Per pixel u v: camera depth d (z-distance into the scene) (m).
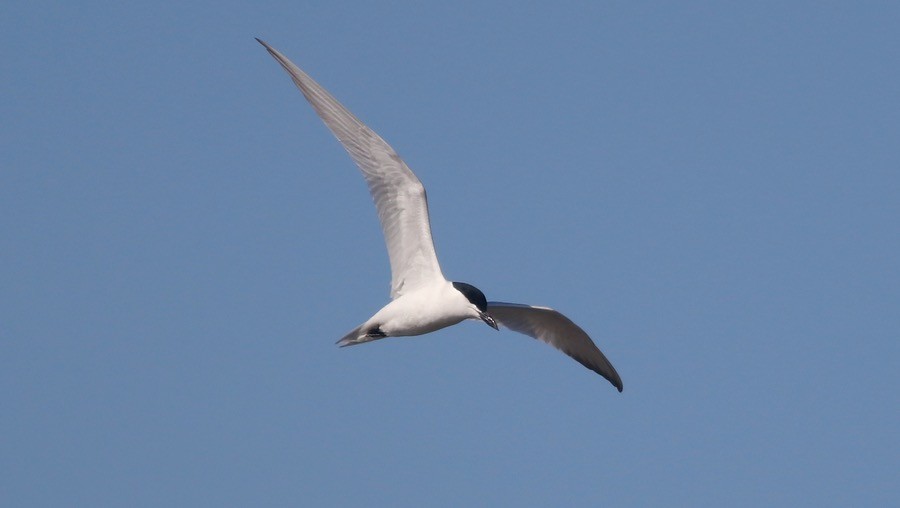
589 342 17.17
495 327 15.24
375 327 15.55
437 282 15.34
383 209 15.41
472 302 15.36
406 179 15.19
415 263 15.45
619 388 17.55
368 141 15.14
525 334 17.39
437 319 15.30
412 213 15.31
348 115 15.10
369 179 15.31
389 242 15.51
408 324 15.36
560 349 17.48
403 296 15.42
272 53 14.84
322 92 15.11
